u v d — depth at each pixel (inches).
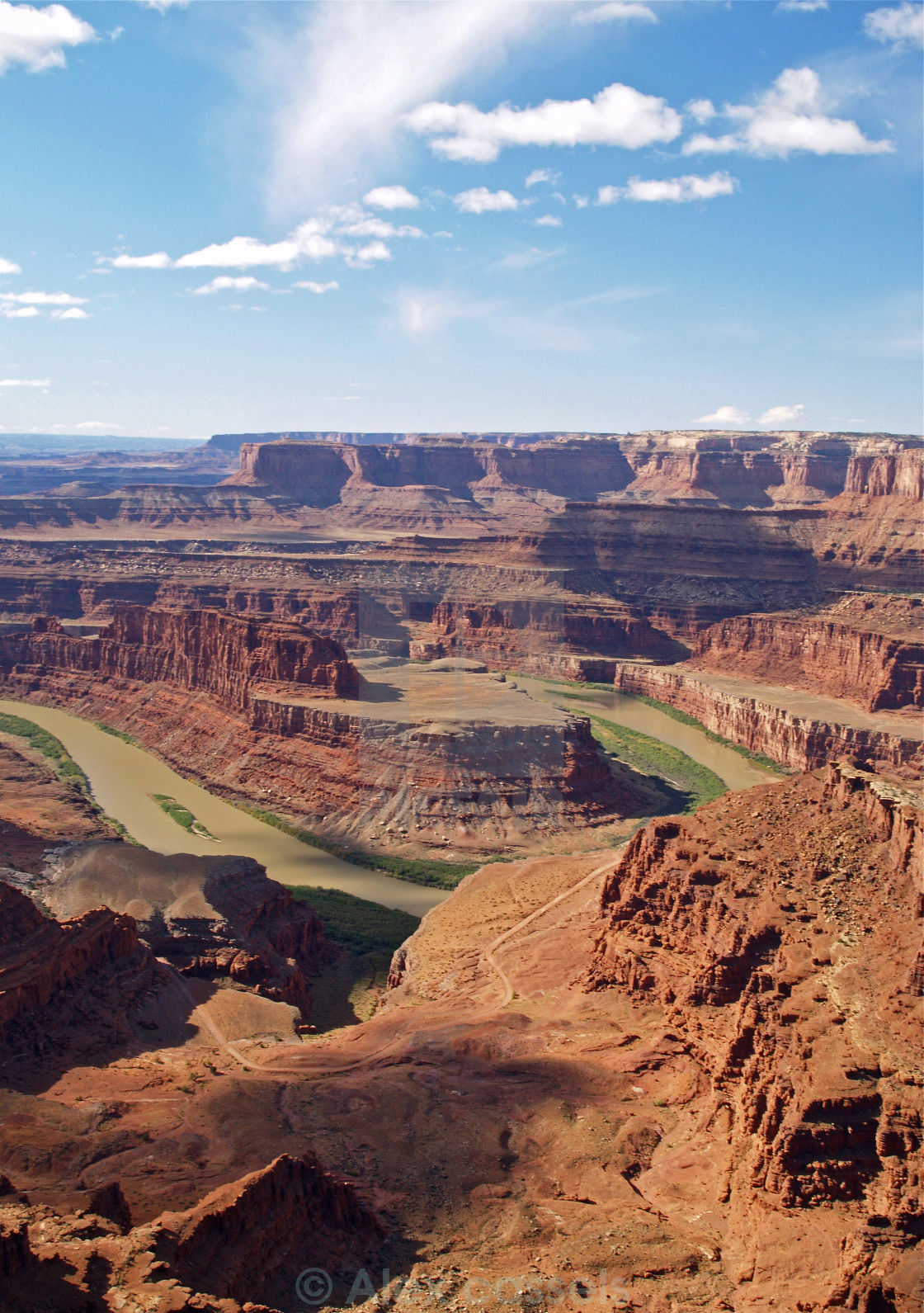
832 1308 1777.8
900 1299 1765.5
